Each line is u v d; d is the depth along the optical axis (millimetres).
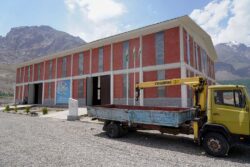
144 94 22359
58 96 33438
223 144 6934
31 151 7375
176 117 8203
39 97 39156
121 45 25562
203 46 31250
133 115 9617
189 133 8297
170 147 8305
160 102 21031
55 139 9492
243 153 7480
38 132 11281
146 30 22797
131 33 23969
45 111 22656
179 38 20625
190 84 8977
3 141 8992
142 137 10281
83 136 10383
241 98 6992
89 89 28766
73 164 6008
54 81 34750
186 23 21766
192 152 7594
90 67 29031
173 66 20672
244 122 6809
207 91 7809
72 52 31891
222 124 7191
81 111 22047
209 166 6070
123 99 24453
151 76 22266
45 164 5984
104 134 11047
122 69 25016
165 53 21438
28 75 41969
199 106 8438
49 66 36469
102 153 7254
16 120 17141
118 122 10359
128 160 6508
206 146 7281
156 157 6895
